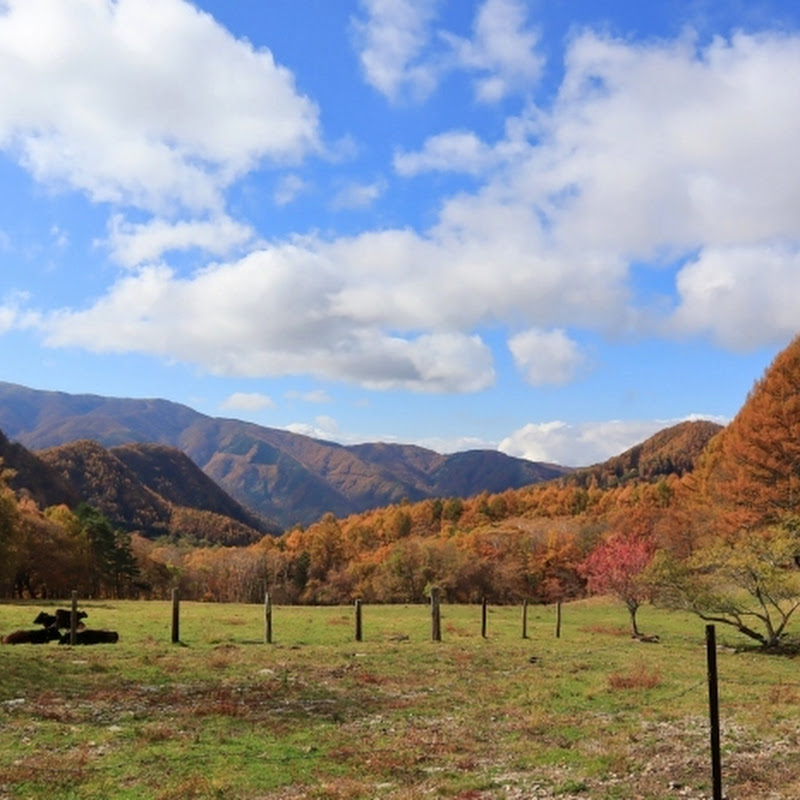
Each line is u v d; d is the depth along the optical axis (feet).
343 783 40.06
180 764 43.55
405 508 573.74
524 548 367.66
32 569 309.22
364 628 138.00
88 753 45.60
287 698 66.33
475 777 42.01
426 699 66.95
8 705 58.80
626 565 146.10
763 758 45.60
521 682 77.10
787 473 219.61
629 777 41.88
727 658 108.47
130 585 382.22
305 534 499.10
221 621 144.97
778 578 120.88
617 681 75.51
